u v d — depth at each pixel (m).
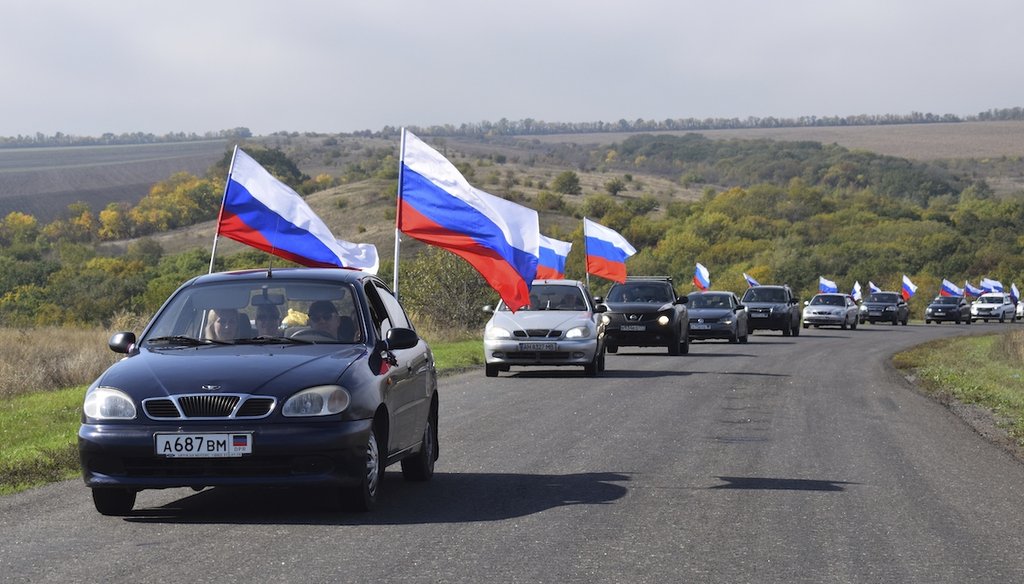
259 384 8.84
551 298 25.12
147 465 8.74
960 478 11.55
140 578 7.16
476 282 41.25
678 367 27.08
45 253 155.25
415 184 17.03
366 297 10.47
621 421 16.03
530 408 17.67
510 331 23.56
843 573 7.51
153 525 8.82
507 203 19.53
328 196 171.75
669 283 33.28
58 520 9.05
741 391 20.84
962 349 36.47
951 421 16.89
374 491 9.45
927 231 135.50
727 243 126.06
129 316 34.56
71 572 7.32
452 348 31.17
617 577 7.30
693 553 8.01
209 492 10.36
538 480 11.10
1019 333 37.00
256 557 7.73
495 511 9.45
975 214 154.75
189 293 10.42
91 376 22.53
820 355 32.72
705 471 11.73
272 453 8.68
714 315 39.09
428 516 9.21
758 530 8.82
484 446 13.50
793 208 162.00
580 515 9.32
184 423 8.70
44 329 37.97
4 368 21.73
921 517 9.45
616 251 35.75
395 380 9.95
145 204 187.12
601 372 25.27
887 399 20.03
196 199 188.62
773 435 14.72
